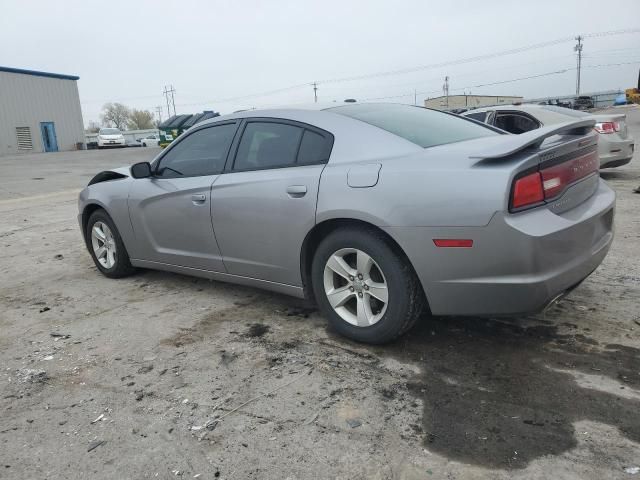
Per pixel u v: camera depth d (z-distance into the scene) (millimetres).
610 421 2342
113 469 2199
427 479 2045
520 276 2572
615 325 3275
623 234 5465
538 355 2967
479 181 2594
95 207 5000
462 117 4020
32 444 2391
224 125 3953
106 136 39938
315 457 2209
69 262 5676
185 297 4289
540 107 8398
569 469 2057
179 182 4082
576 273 2768
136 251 4602
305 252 3344
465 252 2650
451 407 2514
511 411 2455
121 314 3980
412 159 2896
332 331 3449
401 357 3033
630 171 10172
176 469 2178
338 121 3334
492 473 2059
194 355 3209
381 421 2432
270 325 3609
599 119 8695
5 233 7422
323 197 3104
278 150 3527
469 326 3391
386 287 2977
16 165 22922
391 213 2818
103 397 2771
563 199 2771
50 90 38969
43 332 3697
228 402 2660
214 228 3809
